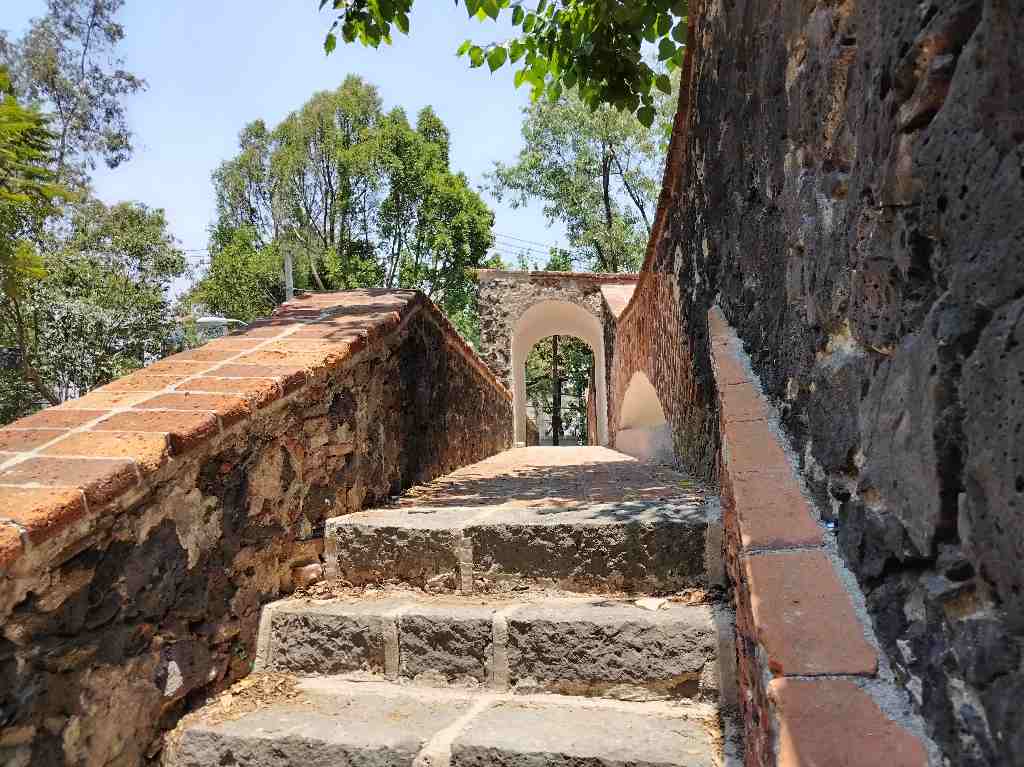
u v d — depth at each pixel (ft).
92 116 60.70
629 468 18.86
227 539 7.61
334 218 90.17
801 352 6.20
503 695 7.18
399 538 9.00
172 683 6.71
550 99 15.57
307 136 87.45
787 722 3.90
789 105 6.52
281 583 8.64
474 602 8.23
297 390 8.81
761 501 5.82
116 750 6.04
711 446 11.53
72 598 5.64
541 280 46.52
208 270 92.68
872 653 4.23
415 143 86.43
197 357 9.41
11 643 5.16
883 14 4.20
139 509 6.36
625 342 28.89
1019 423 2.72
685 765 5.59
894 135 3.98
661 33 14.21
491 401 31.07
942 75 3.41
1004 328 2.86
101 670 5.91
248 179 102.94
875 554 4.36
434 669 7.52
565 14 14.40
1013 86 2.81
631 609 7.41
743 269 8.73
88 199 63.62
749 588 4.92
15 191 19.83
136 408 7.40
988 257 3.00
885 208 4.10
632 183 79.71
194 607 7.07
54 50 57.93
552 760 5.82
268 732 6.47
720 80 9.77
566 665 7.09
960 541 3.30
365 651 7.75
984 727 3.04
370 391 11.69
